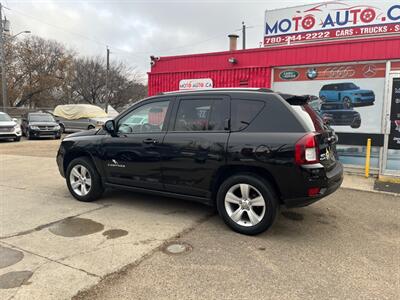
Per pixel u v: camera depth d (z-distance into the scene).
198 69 11.34
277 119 4.27
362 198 6.38
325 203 6.01
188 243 4.12
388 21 9.92
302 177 4.03
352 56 8.74
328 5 10.73
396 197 6.48
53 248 3.91
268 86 10.06
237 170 4.48
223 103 4.64
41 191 6.59
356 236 4.46
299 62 9.49
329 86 9.24
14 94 40.69
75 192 5.93
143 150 5.10
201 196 4.77
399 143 8.45
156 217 5.05
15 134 18.06
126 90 52.88
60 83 45.12
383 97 8.59
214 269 3.48
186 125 4.86
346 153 9.14
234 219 4.47
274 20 11.70
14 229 4.50
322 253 3.91
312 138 4.05
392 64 8.38
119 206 5.58
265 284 3.21
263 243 4.16
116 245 4.01
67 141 6.02
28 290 3.03
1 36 29.16
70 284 3.13
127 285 3.15
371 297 3.02
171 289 3.10
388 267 3.59
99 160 5.59
